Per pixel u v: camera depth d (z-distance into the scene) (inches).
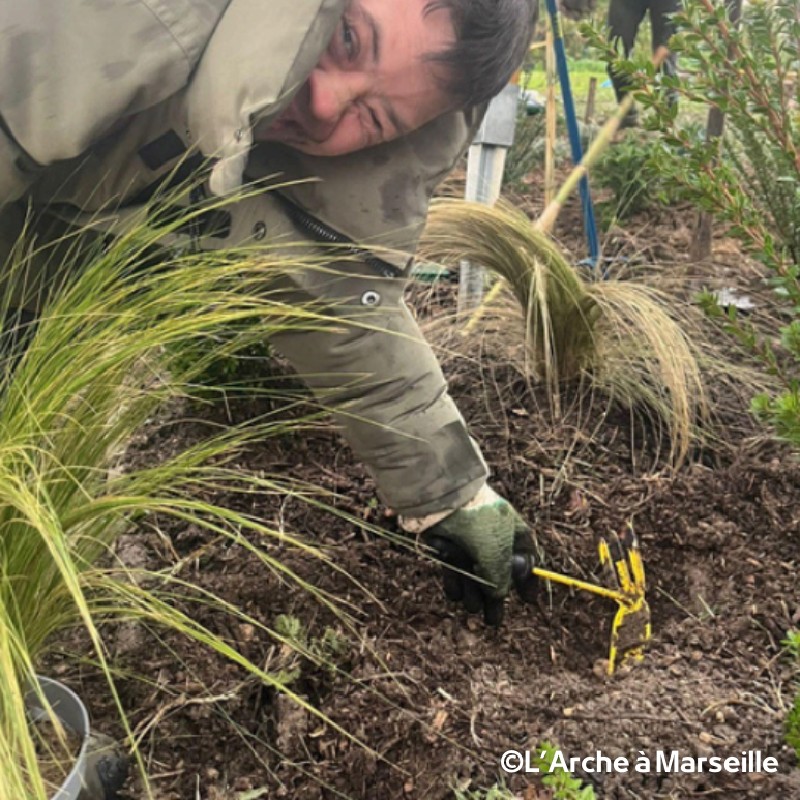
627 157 140.2
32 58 50.1
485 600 74.1
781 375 61.2
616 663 73.8
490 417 95.0
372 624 73.2
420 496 68.7
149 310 53.2
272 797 61.2
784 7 58.6
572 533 83.4
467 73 51.9
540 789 60.6
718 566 81.4
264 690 67.2
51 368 51.8
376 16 50.5
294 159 57.2
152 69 50.0
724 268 125.1
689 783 60.7
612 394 97.0
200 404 90.4
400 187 59.0
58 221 63.0
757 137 103.8
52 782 52.5
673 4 128.4
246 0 50.1
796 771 61.5
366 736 64.4
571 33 151.9
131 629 70.1
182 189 57.9
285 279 59.8
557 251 97.1
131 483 57.8
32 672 43.0
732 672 71.2
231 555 76.9
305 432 90.7
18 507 46.1
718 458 91.4
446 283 115.3
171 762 62.8
